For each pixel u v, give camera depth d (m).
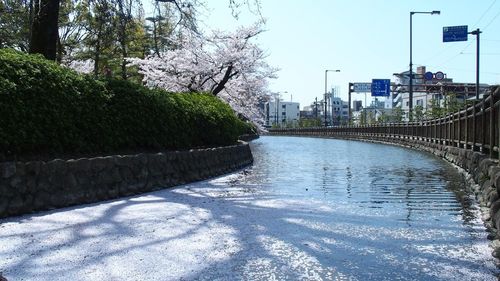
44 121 7.74
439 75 50.50
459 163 15.40
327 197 9.02
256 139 53.34
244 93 28.84
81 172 7.79
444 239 5.76
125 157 8.84
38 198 6.97
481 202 8.18
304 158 20.64
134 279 4.22
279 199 8.68
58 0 12.52
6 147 7.10
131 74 30.73
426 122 27.56
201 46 24.28
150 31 26.88
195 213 7.12
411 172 14.07
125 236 5.66
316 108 96.31
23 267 4.47
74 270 4.42
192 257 4.90
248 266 4.65
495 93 9.80
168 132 11.27
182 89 25.72
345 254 5.10
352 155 22.84
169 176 10.36
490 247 5.39
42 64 8.13
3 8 20.28
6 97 7.03
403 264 4.77
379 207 7.94
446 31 27.47
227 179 12.02
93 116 8.88
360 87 56.91
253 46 26.48
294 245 5.42
